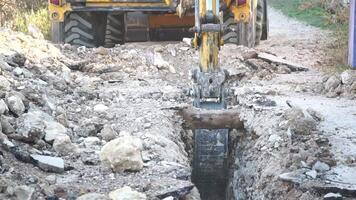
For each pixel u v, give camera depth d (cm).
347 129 799
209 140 867
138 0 1311
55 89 943
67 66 1139
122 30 1531
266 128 800
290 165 684
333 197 598
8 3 1858
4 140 641
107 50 1273
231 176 852
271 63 1241
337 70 1192
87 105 888
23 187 541
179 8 1138
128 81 1076
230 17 1339
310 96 1005
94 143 711
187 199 598
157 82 1075
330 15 2067
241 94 988
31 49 1124
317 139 743
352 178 643
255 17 1478
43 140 684
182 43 1318
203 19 855
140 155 652
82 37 1388
